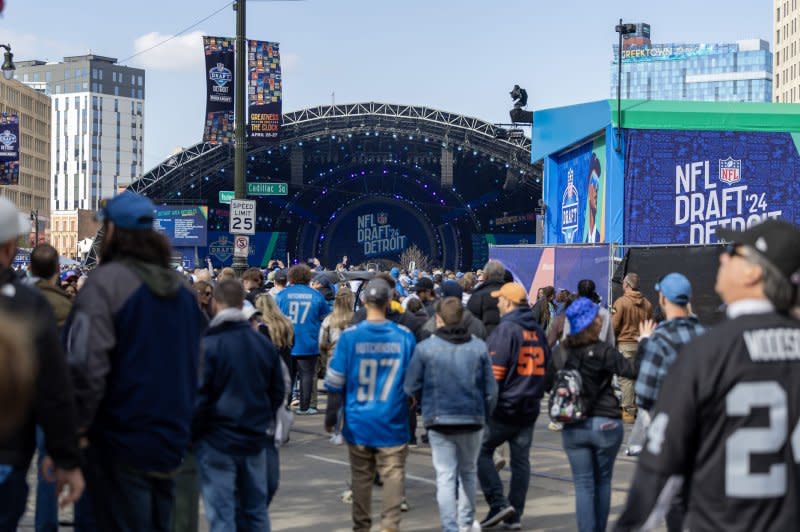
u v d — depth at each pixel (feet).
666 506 11.22
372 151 212.84
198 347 17.10
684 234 72.90
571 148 88.69
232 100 80.12
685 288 21.75
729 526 10.84
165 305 16.17
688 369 11.04
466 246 226.99
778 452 10.85
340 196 222.48
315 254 225.15
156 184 193.36
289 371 43.55
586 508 23.76
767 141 72.79
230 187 208.03
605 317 38.47
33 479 32.58
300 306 48.24
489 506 29.01
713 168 72.79
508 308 27.71
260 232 221.46
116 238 16.33
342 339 24.79
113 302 15.69
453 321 24.90
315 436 43.32
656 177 72.84
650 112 72.95
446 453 24.90
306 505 30.22
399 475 24.64
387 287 25.07
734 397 10.85
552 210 95.91
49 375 13.24
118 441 15.75
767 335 11.00
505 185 208.64
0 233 13.78
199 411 20.77
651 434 11.22
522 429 27.50
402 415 24.70
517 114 99.66
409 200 224.12
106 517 15.99
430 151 213.25
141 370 15.81
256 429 21.16
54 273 24.93
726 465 10.86
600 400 23.76
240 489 21.61
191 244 184.14
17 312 12.90
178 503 21.70
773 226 11.34
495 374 26.96
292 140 198.18
